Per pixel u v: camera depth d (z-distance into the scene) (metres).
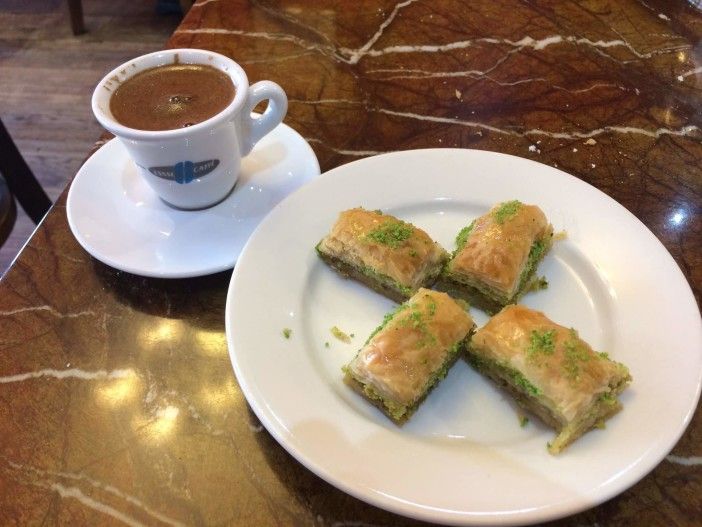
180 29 0.41
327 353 0.25
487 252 0.26
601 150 0.32
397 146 0.33
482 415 0.23
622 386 0.22
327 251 0.27
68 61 0.79
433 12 0.41
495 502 0.19
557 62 0.37
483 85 0.36
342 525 0.21
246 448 0.23
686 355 0.23
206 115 0.27
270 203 0.30
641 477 0.20
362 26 0.40
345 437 0.21
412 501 0.19
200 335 0.26
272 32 0.40
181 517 0.21
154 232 0.29
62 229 0.30
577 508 0.19
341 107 0.35
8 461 0.22
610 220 0.28
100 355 0.25
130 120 0.26
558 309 0.26
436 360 0.23
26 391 0.24
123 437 0.23
